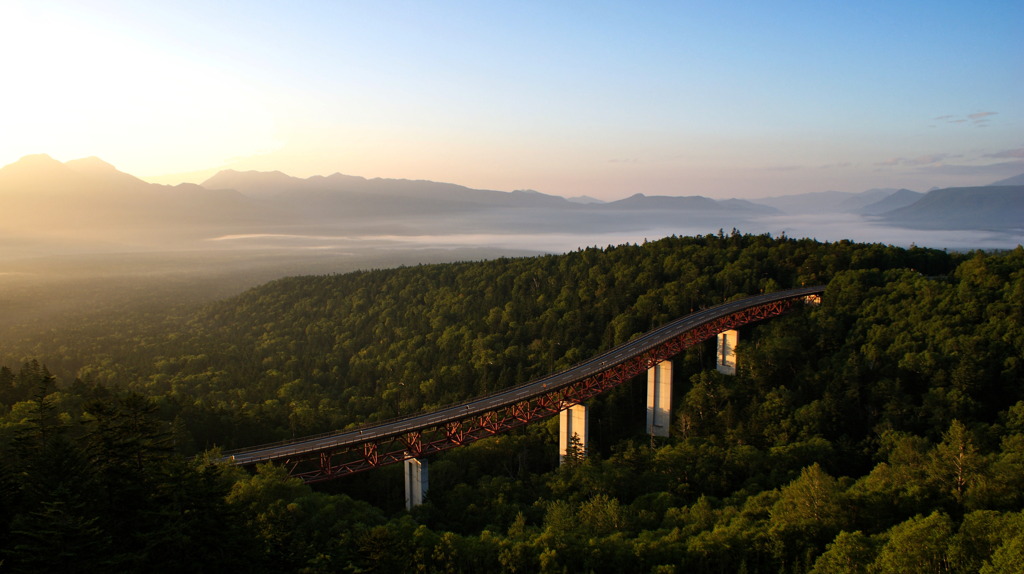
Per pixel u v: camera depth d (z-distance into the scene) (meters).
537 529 75.75
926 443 85.81
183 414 112.94
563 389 113.94
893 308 128.38
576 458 101.69
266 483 71.31
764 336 135.75
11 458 62.59
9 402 110.12
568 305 186.50
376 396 164.38
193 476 49.34
